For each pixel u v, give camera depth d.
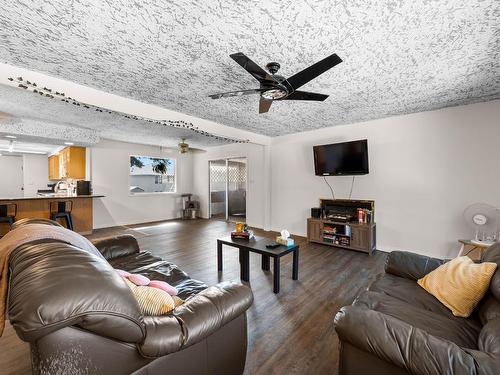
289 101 3.23
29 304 0.74
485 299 1.44
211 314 1.20
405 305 1.53
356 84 2.69
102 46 1.97
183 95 3.04
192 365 1.15
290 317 2.15
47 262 0.88
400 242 3.97
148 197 6.96
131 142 6.48
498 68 2.33
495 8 1.51
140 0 1.45
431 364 0.87
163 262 2.30
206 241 4.74
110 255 2.33
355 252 4.05
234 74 2.46
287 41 1.88
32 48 2.00
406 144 3.88
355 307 1.19
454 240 3.52
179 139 6.02
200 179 7.79
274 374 1.53
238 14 1.58
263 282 2.87
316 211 4.59
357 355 1.11
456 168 3.48
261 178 6.06
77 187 5.38
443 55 2.09
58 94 2.61
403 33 1.78
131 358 0.96
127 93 3.00
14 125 4.29
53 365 0.80
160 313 1.20
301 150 5.18
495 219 2.90
